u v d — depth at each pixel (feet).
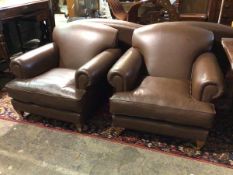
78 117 6.34
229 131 6.59
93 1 19.31
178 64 6.80
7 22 10.55
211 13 13.00
